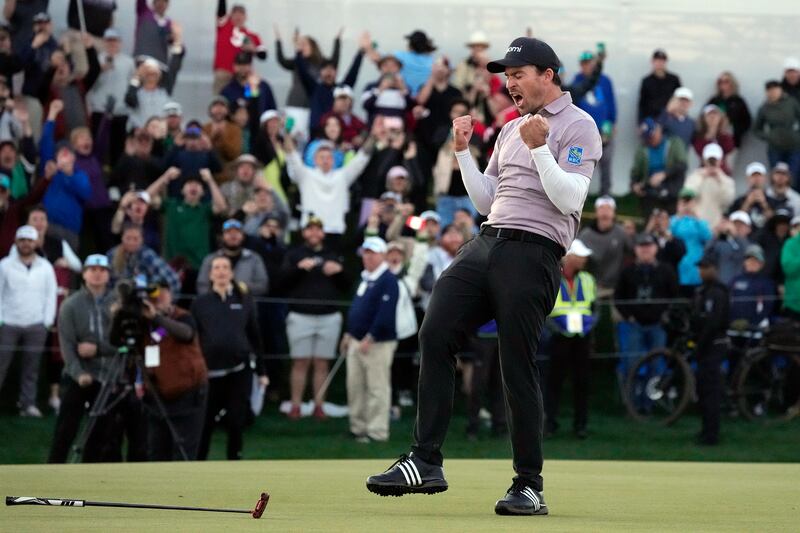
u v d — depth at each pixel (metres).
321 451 45.59
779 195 62.72
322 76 64.25
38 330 48.16
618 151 72.88
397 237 53.16
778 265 56.25
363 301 47.59
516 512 17.34
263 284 50.31
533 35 72.81
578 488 23.52
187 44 68.06
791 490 23.41
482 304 17.92
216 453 45.25
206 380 37.59
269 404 52.50
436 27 71.88
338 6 70.94
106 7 64.69
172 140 57.97
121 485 22.03
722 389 49.53
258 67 69.62
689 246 57.56
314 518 16.17
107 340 39.09
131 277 47.41
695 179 63.06
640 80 73.12
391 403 52.16
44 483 22.33
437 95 61.88
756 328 54.06
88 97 62.09
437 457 17.91
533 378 17.77
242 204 55.41
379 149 59.00
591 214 68.00
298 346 50.91
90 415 37.44
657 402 52.62
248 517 16.20
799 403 52.34
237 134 59.09
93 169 54.94
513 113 61.06
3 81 57.03
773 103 69.00
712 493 22.48
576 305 49.66
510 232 17.73
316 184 57.09
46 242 50.34
